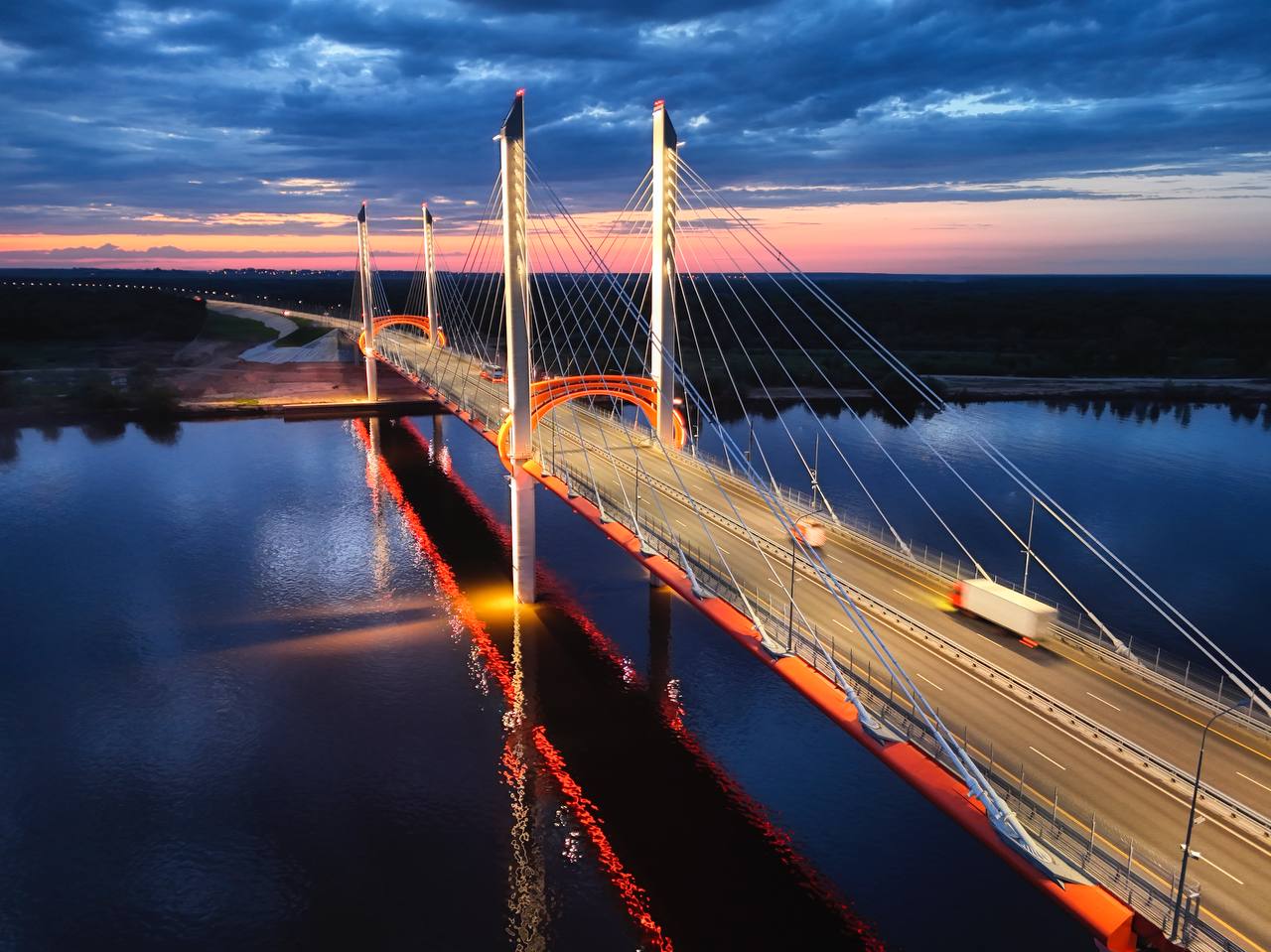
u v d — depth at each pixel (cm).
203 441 11294
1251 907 2091
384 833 3703
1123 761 2753
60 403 13088
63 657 5216
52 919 3238
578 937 3169
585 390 6469
